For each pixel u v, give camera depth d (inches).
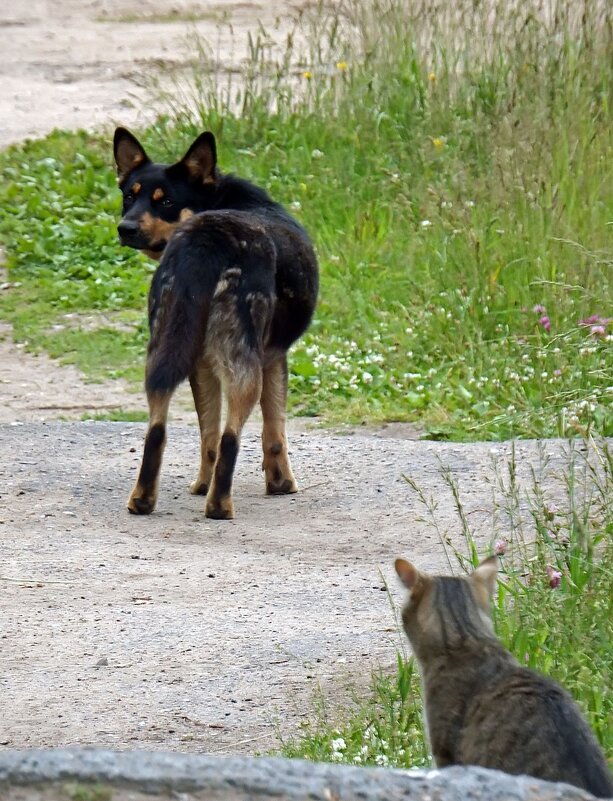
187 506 481.1
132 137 531.8
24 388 666.8
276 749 297.7
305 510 474.0
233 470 466.0
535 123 759.7
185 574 411.8
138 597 393.1
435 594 257.8
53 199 871.1
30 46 1247.5
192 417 628.4
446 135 861.2
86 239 829.2
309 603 387.5
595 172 719.7
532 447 515.5
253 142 909.8
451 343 649.0
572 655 290.2
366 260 754.2
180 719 317.7
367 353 670.5
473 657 242.2
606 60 830.5
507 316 651.5
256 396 464.1
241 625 371.6
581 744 213.2
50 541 440.8
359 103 906.1
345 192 823.7
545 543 348.2
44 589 398.9
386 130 885.2
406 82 912.9
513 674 234.8
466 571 352.5
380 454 531.2
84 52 1209.4
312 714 318.0
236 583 404.2
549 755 212.8
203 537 447.2
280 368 492.1
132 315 757.3
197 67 1026.1
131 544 438.6
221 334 460.1
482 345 626.5
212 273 459.8
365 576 409.1
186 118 951.6
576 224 684.1
